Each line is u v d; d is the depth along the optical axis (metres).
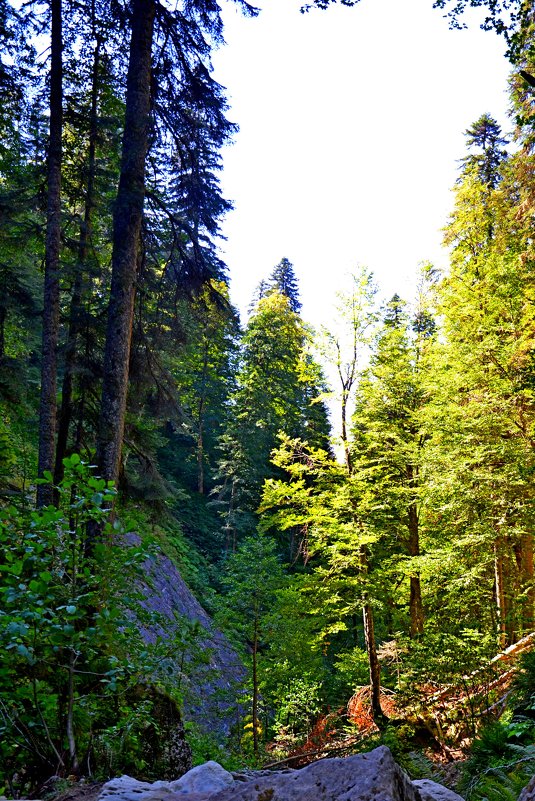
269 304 42.47
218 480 40.22
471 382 15.12
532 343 13.98
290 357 40.75
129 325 9.73
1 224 12.12
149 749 5.68
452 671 11.21
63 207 14.40
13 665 4.37
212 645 21.12
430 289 21.83
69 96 13.13
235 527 34.31
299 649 17.41
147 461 11.75
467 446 14.90
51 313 11.58
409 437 18.30
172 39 10.65
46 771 4.45
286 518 17.34
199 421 39.59
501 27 7.08
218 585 30.03
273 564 17.92
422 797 3.14
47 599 3.97
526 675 8.56
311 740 15.54
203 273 11.05
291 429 39.19
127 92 10.10
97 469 9.09
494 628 12.69
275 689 19.16
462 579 14.89
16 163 13.03
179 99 10.88
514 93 15.56
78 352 12.70
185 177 10.92
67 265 12.29
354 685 18.22
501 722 7.22
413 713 11.91
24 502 10.38
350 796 2.33
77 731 4.85
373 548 17.48
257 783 2.57
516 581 16.55
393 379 18.17
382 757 2.55
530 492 14.08
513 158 16.06
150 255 11.06
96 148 14.15
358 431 17.44
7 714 4.21
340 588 16.27
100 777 4.47
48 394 11.29
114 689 4.33
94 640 4.54
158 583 22.03
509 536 15.24
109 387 9.37
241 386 40.44
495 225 19.58
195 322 12.08
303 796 2.43
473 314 15.89
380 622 22.86
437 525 19.67
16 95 12.16
